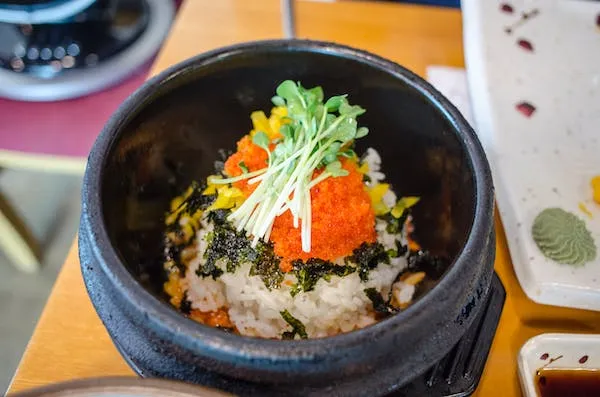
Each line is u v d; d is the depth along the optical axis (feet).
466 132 0.98
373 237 1.11
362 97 1.12
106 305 0.88
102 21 1.73
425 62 1.46
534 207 1.19
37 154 1.59
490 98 1.32
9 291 1.83
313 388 0.84
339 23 1.51
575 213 1.19
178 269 1.15
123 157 1.01
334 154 1.05
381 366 0.84
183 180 1.20
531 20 1.44
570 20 1.44
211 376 0.85
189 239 1.17
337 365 0.81
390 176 1.20
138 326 0.85
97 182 0.91
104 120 1.63
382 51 1.47
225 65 1.07
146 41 1.73
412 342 0.83
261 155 1.12
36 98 1.65
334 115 1.12
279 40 1.08
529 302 1.16
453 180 1.04
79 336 1.10
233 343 0.81
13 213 1.72
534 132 1.28
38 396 0.80
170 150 1.13
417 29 1.52
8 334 1.77
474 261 0.87
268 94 1.15
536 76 1.36
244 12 1.54
